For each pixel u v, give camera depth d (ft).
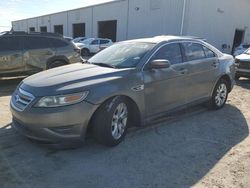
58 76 14.93
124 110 15.46
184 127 18.79
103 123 14.34
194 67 19.71
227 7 91.91
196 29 83.66
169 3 85.30
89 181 12.01
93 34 125.80
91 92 13.88
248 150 15.67
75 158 13.92
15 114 14.44
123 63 16.79
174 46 18.75
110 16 112.98
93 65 16.97
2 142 15.44
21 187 11.43
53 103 13.37
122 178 12.34
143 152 14.85
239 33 101.91
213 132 18.16
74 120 13.51
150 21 93.25
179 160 14.17
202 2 83.05
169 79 17.74
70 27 144.36
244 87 34.94
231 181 12.51
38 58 31.68
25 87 14.57
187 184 12.10
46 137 13.56
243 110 23.47
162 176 12.64
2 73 30.07
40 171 12.66
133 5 99.86
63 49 33.19
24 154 14.15
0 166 12.98
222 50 93.56
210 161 14.23
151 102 16.80
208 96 21.71
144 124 16.72
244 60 38.27
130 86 15.37
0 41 29.73
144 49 17.48
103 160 13.82
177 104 18.85
